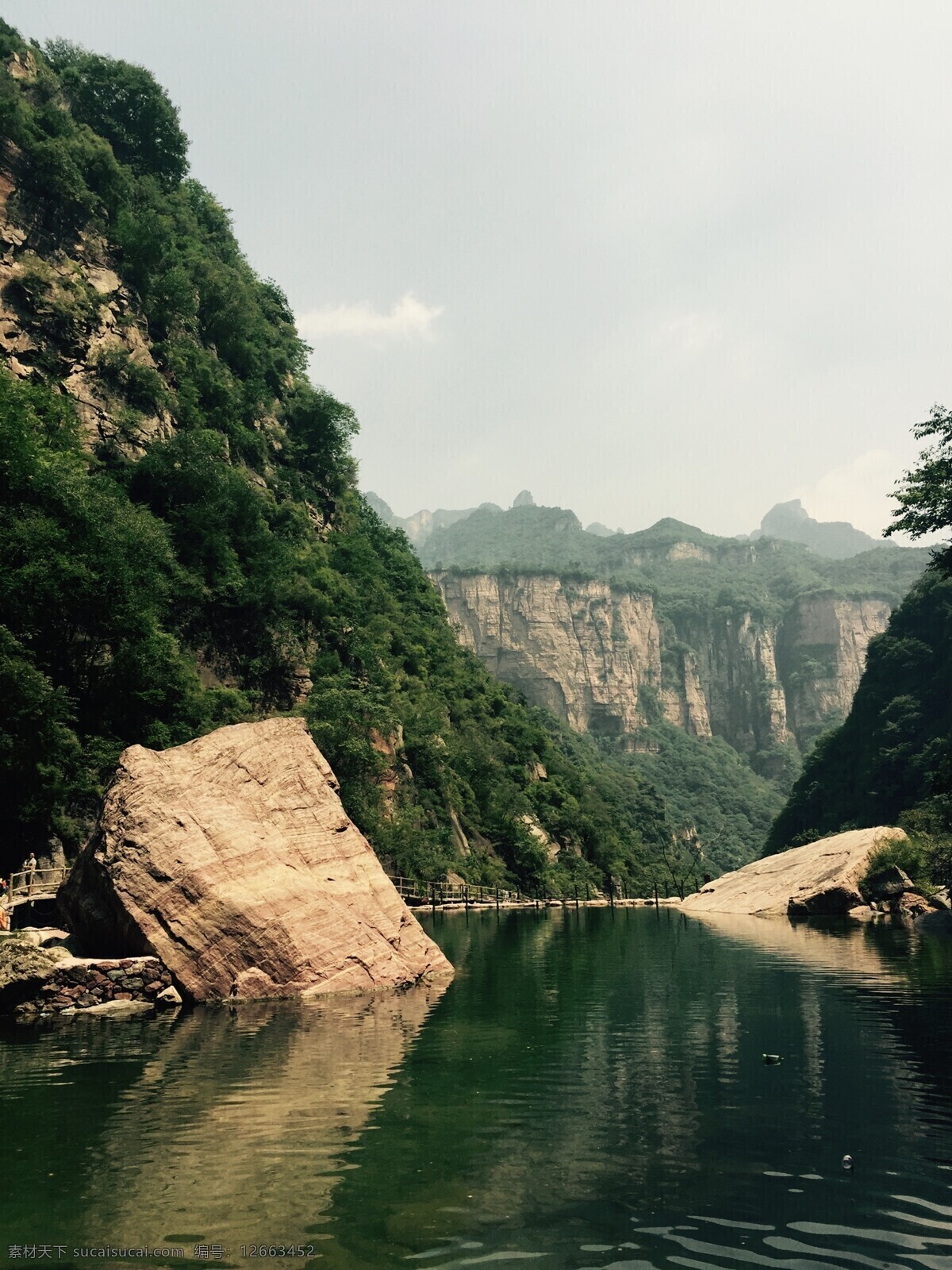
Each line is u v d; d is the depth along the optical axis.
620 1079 13.95
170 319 79.81
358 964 23.25
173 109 95.00
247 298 90.19
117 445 65.88
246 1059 15.30
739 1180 9.56
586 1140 10.90
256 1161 10.14
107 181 79.44
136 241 76.75
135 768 22.78
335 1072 14.34
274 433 90.75
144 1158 10.23
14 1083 13.65
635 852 150.62
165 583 53.50
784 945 37.12
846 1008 20.72
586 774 163.25
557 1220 8.57
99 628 44.25
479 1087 13.43
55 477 45.00
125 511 50.25
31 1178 9.65
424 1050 16.03
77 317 67.88
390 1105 12.45
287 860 23.61
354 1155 10.37
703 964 30.17
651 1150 10.53
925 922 47.91
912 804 109.44
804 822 141.62
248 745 25.00
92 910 22.48
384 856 67.31
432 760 87.25
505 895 85.88
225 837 22.64
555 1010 20.52
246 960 21.70
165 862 21.59
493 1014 20.05
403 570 122.69
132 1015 19.66
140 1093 13.05
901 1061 15.16
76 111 87.75
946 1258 7.76
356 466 103.25
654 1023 18.84
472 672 132.88
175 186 98.19
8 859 37.00
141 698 45.47
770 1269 7.58
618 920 59.28
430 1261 7.75
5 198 68.38
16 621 40.53
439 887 72.94
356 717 66.31
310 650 74.06
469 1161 10.14
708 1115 11.93
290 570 74.12
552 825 120.81
